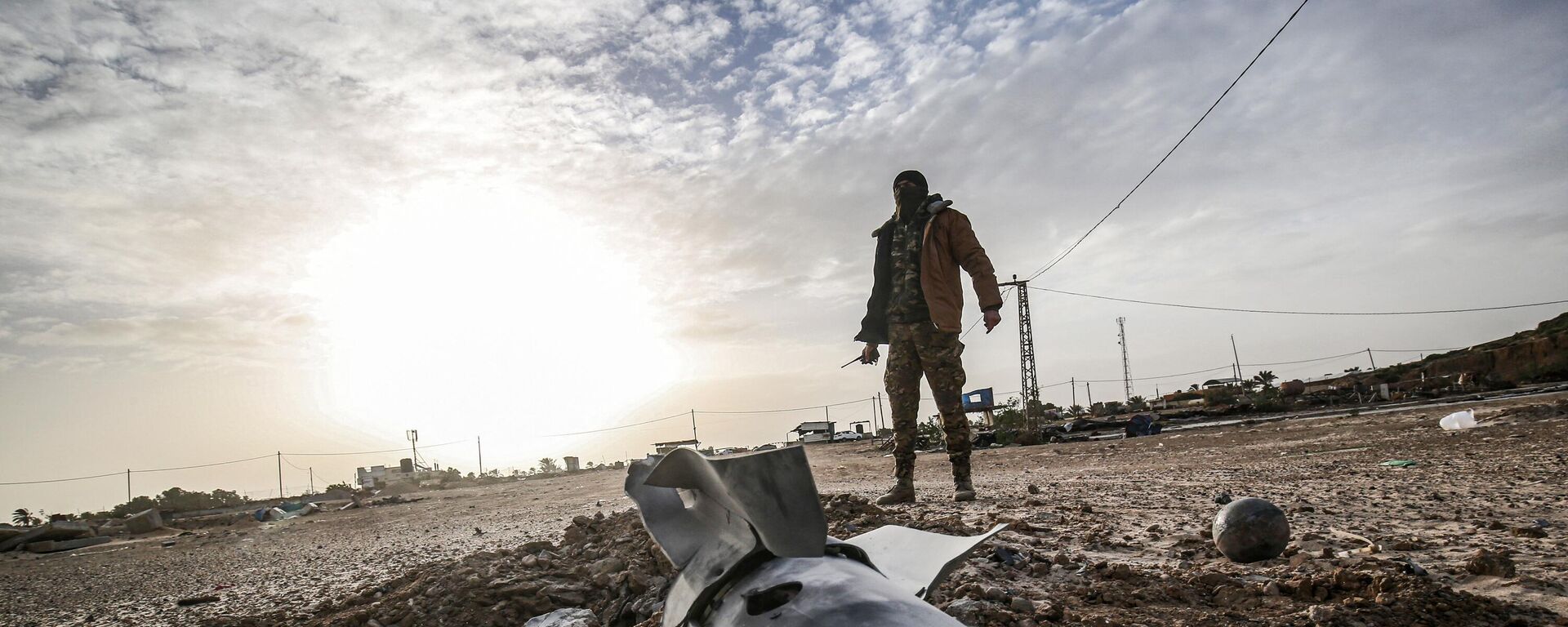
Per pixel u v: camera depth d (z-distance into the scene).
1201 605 3.14
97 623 5.37
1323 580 3.13
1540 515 4.66
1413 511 5.11
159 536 16.06
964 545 1.95
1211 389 57.06
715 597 1.62
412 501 22.36
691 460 1.73
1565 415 13.50
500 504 14.78
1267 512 3.75
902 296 6.61
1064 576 3.68
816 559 1.55
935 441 29.81
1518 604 2.90
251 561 8.48
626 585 3.99
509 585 4.11
